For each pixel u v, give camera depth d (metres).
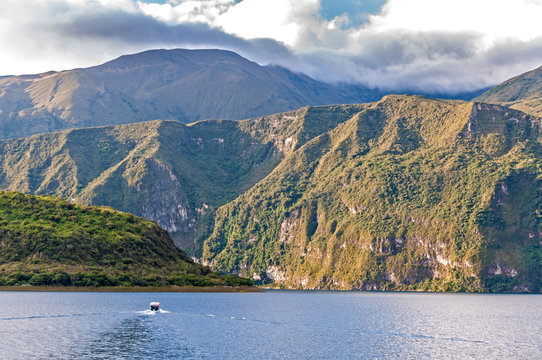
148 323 178.00
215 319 195.75
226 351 139.38
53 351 134.62
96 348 138.38
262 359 132.62
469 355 142.62
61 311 198.62
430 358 138.00
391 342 157.88
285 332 171.38
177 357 131.75
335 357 136.00
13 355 130.62
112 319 183.50
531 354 145.38
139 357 130.88
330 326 188.62
